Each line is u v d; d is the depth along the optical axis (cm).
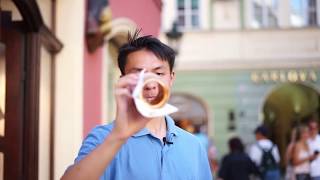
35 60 424
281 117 1964
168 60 226
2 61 409
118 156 223
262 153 851
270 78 1770
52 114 505
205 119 1780
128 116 186
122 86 186
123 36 704
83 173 184
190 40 1786
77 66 518
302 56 1762
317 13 1788
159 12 1033
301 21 1795
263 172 850
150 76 188
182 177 229
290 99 1920
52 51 507
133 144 226
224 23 1783
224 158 841
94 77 596
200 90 1780
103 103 639
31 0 398
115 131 186
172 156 230
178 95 1795
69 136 510
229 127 1766
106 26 567
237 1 1783
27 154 416
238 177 826
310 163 799
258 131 868
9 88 411
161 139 233
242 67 1773
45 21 493
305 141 830
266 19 1795
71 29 518
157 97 189
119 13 707
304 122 1941
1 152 405
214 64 1775
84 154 217
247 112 1772
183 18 1798
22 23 413
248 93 1773
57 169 504
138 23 826
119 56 228
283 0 1792
